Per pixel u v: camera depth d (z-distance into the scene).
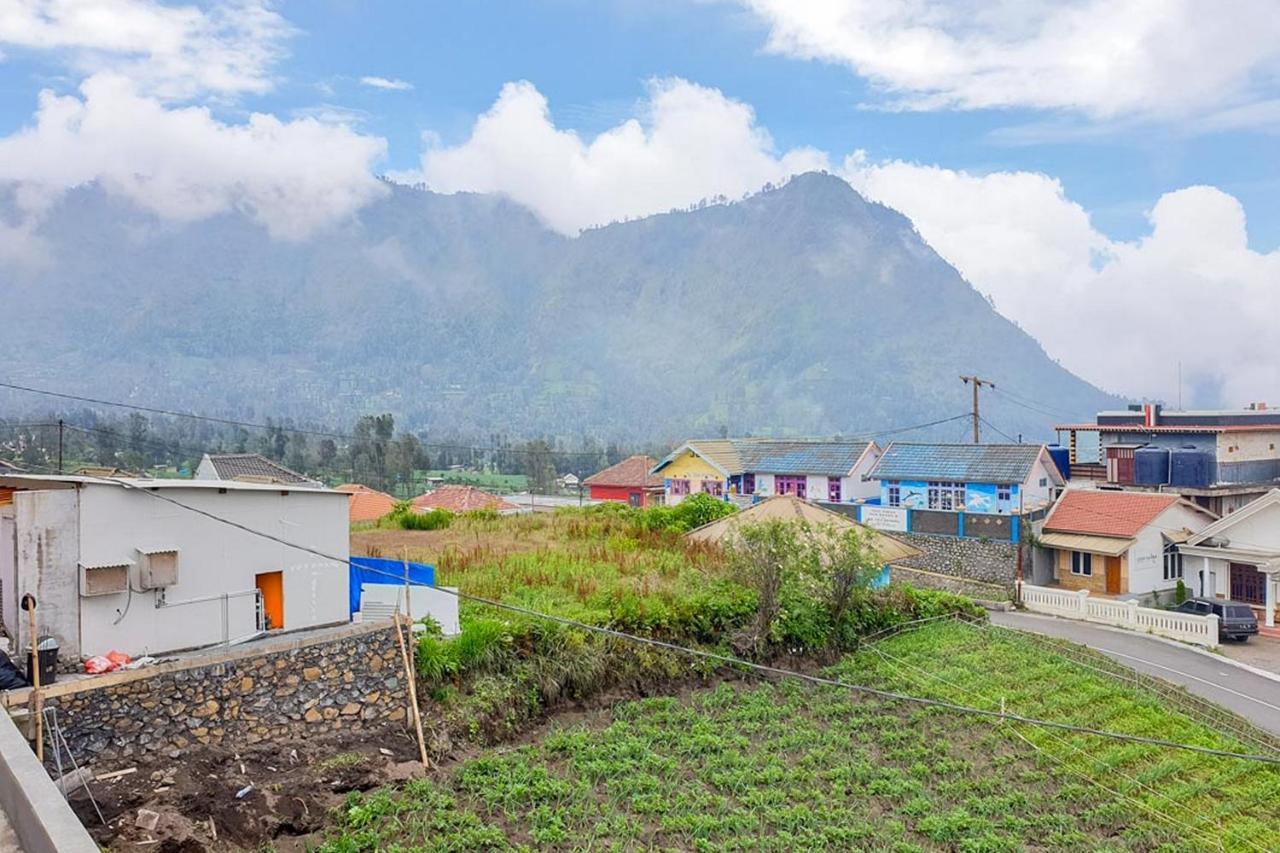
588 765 16.06
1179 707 21.02
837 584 25.39
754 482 54.69
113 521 15.37
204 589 16.53
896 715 19.98
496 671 18.45
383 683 16.56
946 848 14.27
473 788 14.93
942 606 28.80
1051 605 34.88
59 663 14.61
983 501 43.12
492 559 26.47
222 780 13.51
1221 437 43.88
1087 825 15.30
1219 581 35.34
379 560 20.92
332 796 13.98
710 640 22.77
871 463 52.34
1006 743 18.62
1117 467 45.00
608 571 26.02
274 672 15.25
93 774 12.85
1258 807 16.22
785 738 18.12
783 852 13.57
